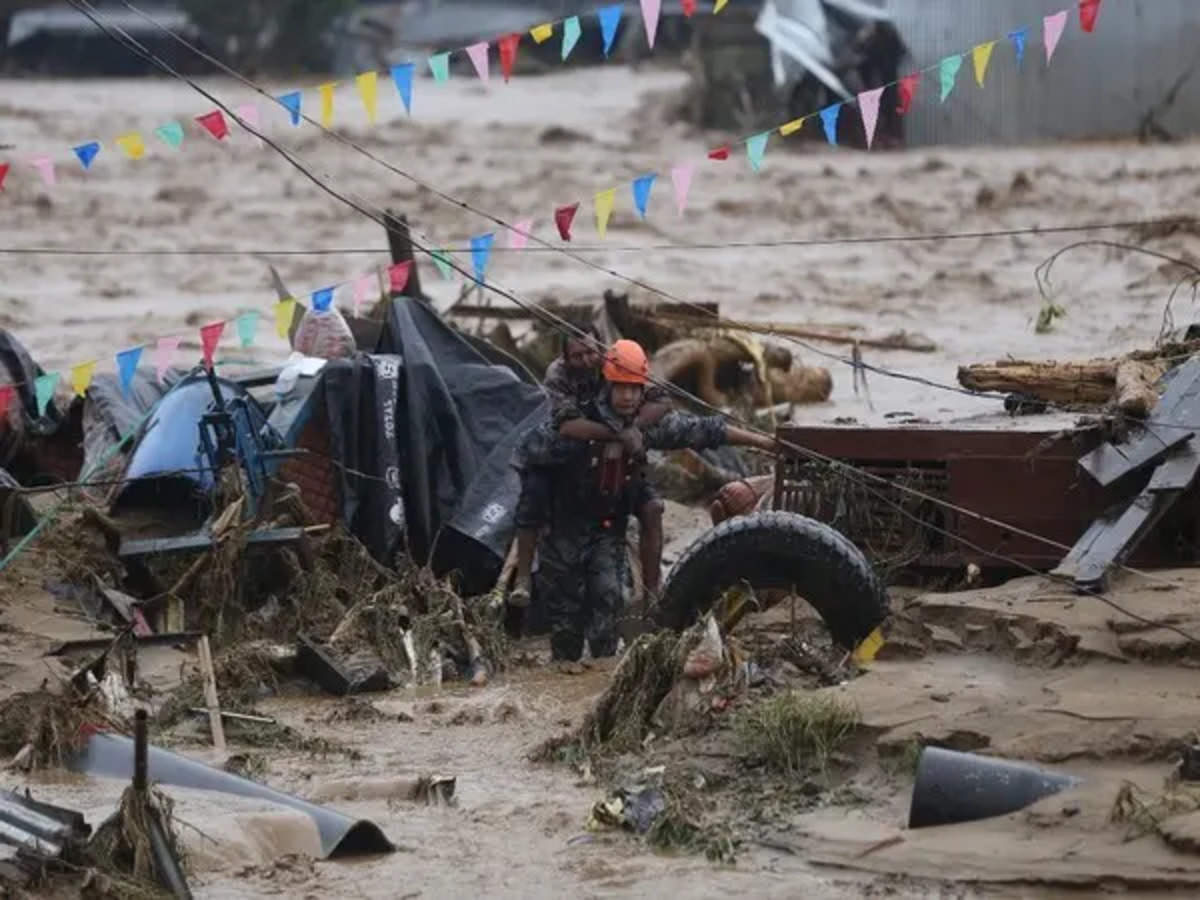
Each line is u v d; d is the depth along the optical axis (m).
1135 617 23.02
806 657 24.44
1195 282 35.12
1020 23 112.88
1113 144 114.12
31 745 22.94
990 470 26.39
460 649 27.80
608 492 27.94
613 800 20.98
